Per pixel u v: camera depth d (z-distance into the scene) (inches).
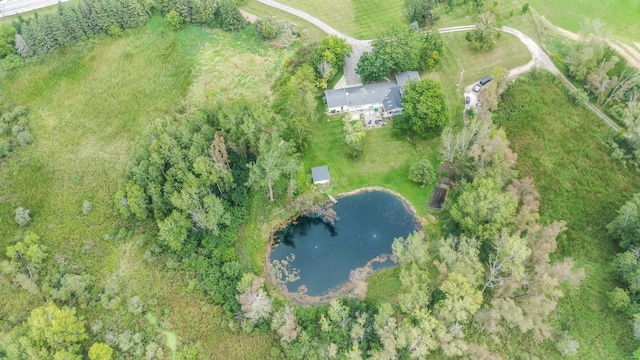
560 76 4830.2
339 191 4303.6
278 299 3713.1
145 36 5497.1
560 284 3609.7
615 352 3299.7
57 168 4362.7
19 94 4891.7
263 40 5516.7
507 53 5118.1
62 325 3208.7
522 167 4205.2
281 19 5767.7
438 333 3105.3
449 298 3149.6
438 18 5536.4
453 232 3892.7
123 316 3553.2
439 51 4985.2
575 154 4271.7
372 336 3368.6
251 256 3932.1
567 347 3265.3
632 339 3336.6
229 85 5078.7
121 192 3919.8
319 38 5502.0
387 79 5004.9
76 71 5123.0
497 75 4557.1
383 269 3848.4
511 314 3132.4
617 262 3538.4
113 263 3826.3
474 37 5113.2
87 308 3572.8
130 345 3390.7
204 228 3964.1
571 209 3969.0
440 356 3339.1
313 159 4483.3
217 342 3467.0
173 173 3905.0
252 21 5787.4
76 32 5310.0
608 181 4097.0
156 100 4923.7
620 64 4798.2
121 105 4862.2
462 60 5118.1
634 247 3614.7
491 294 3560.5
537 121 4488.2
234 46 5477.4
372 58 4761.3
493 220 3521.2
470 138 4092.0
